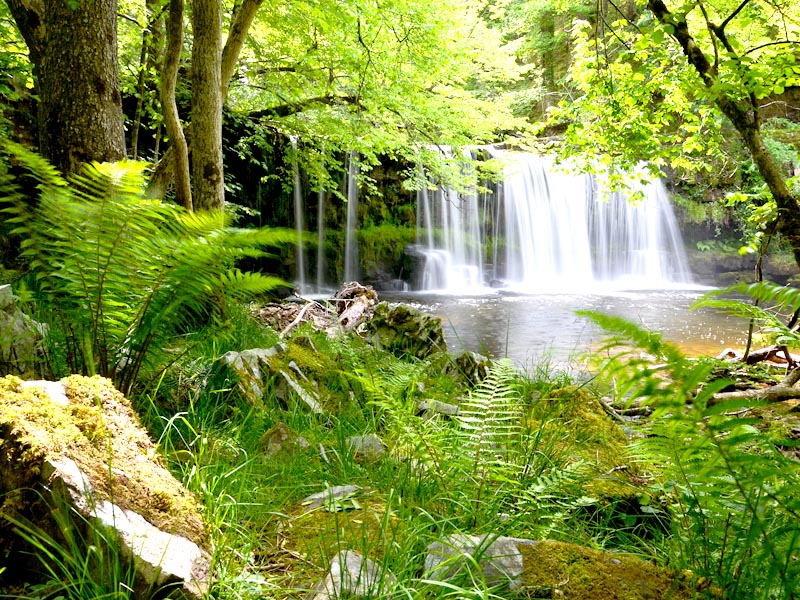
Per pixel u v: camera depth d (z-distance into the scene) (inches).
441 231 777.6
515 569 69.6
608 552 75.2
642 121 269.3
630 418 193.2
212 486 86.0
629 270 869.2
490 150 745.6
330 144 467.8
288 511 91.8
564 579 68.3
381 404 107.4
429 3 375.2
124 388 107.3
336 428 129.8
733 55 201.2
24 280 122.7
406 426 103.7
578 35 281.1
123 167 96.3
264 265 637.9
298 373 153.3
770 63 213.0
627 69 267.6
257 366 143.3
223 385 131.2
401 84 402.9
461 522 86.0
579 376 208.4
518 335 429.7
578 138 284.8
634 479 115.8
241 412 121.8
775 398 190.2
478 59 518.9
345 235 704.4
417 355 234.5
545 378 205.3
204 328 149.1
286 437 115.5
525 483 98.3
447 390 180.2
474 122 501.4
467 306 595.8
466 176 514.3
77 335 105.1
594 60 275.6
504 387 111.3
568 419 143.2
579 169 305.0
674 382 57.4
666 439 72.1
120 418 82.7
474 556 69.6
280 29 395.9
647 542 93.9
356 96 430.6
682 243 866.1
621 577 69.4
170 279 101.6
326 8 341.4
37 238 98.5
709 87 205.2
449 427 118.7
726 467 63.1
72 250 97.0
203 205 224.8
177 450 105.5
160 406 118.4
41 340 108.5
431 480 98.7
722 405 56.1
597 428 141.1
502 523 85.0
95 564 59.9
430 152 478.6
